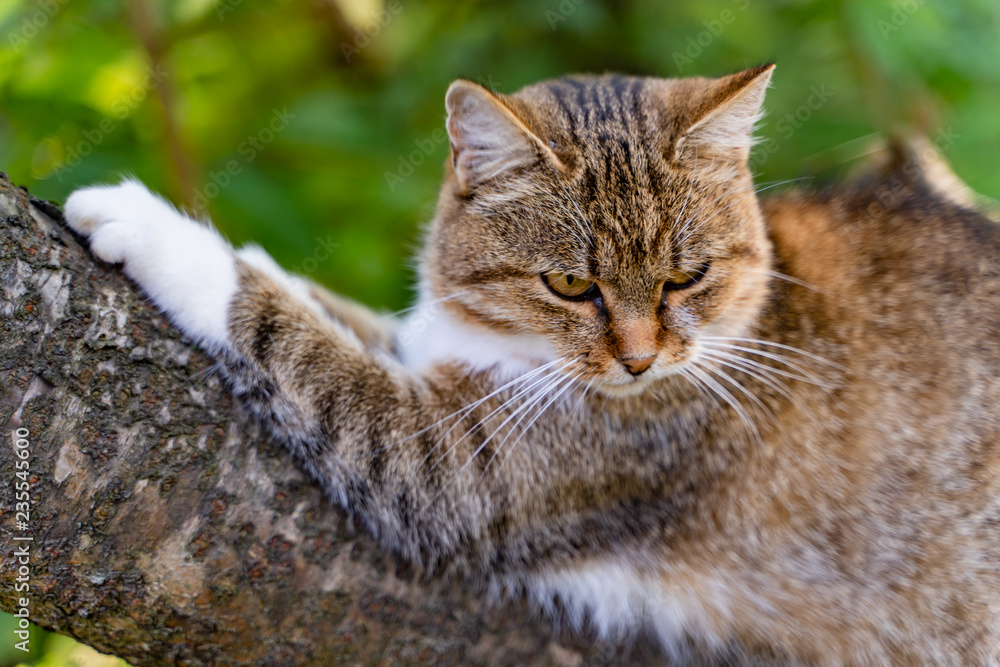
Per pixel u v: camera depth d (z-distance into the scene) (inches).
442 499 23.8
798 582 24.5
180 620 21.6
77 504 21.3
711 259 24.1
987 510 24.1
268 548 22.0
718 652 25.2
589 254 23.9
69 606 21.4
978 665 24.3
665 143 24.0
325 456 23.3
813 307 24.5
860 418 24.1
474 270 24.4
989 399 24.0
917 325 24.2
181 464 21.8
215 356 23.0
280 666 22.0
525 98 24.9
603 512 24.5
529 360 24.7
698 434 24.5
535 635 23.5
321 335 23.9
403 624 22.6
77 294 21.7
